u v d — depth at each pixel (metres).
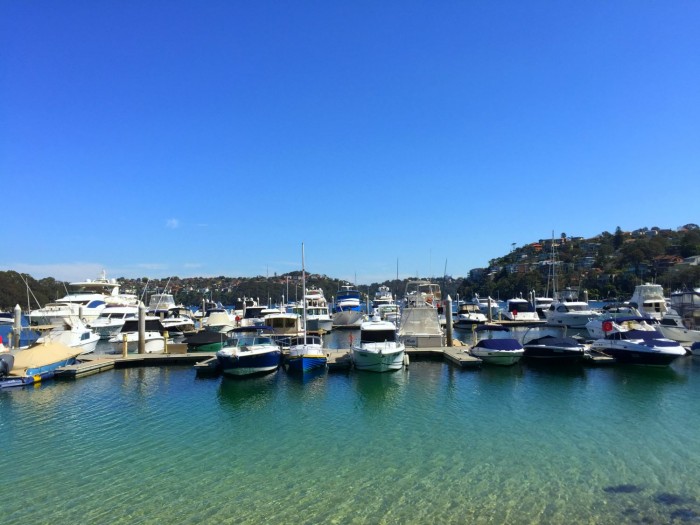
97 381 31.06
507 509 13.43
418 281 63.94
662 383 28.11
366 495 14.43
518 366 33.62
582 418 21.66
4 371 29.77
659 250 151.50
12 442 19.56
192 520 13.14
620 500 13.84
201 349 42.69
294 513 13.42
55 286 124.31
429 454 17.64
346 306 72.19
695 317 39.56
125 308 62.75
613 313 54.72
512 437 19.33
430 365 34.84
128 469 16.69
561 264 171.62
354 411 23.50
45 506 14.05
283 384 29.52
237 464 17.02
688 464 16.34
